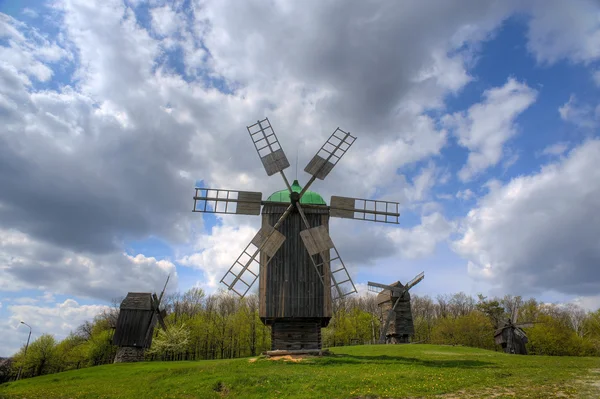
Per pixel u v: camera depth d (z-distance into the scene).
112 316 85.75
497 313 73.12
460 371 20.84
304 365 22.92
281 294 27.02
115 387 21.67
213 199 28.69
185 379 20.86
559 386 17.22
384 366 22.31
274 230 28.00
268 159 30.30
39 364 67.50
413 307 104.94
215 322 75.62
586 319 82.69
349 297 103.06
